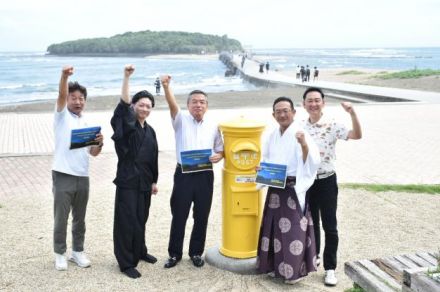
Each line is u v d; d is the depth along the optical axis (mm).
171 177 10273
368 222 7414
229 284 5250
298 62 146875
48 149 13898
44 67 121375
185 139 5465
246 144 5359
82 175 5391
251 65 83875
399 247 6398
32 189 9344
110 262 5828
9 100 38688
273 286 5195
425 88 36594
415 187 9375
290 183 5035
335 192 5184
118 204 5363
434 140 14883
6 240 6535
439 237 6797
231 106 27062
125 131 5199
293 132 5055
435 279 3602
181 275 5465
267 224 5203
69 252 6141
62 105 5176
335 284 5191
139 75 82812
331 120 5227
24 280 5266
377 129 17078
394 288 4160
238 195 5484
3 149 13859
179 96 35500
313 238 5199
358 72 66250
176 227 5609
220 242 6574
